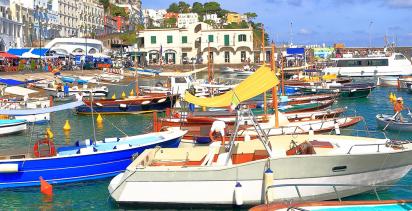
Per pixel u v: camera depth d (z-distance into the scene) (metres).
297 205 11.56
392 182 15.71
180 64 108.00
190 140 22.92
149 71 84.81
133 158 16.14
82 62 88.88
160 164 15.70
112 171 17.91
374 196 15.53
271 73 17.59
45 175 16.95
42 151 17.33
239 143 16.50
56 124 34.56
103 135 29.83
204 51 111.06
